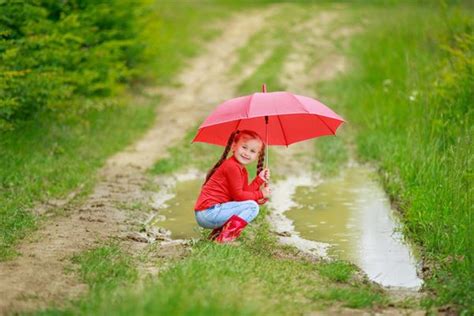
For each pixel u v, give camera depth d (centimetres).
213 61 2972
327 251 1080
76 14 1941
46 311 739
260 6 4034
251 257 951
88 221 1189
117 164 1648
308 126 1075
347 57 2820
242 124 1082
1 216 1155
